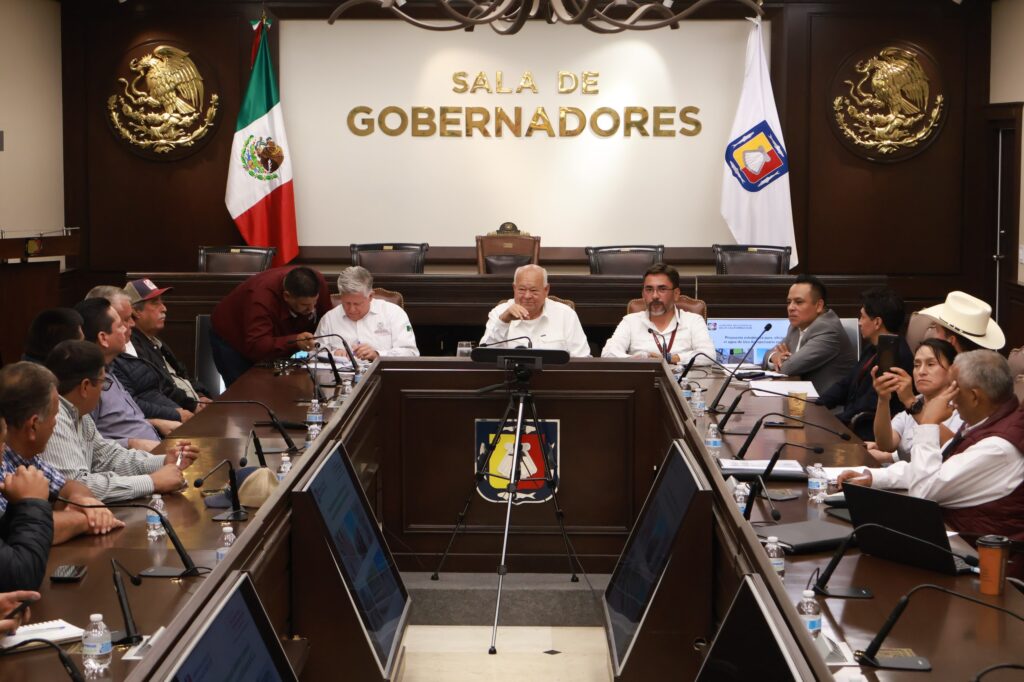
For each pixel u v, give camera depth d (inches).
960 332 189.8
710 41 377.7
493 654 154.0
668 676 119.6
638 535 140.3
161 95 374.6
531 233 385.7
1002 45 365.1
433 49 378.3
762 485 123.7
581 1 209.8
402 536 178.7
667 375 169.3
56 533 112.3
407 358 177.5
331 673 113.7
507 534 159.3
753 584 83.0
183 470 138.1
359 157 382.9
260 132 366.9
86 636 84.0
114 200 378.6
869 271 381.7
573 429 177.3
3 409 113.1
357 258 332.8
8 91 341.4
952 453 135.5
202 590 82.5
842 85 375.2
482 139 382.6
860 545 111.8
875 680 84.2
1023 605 98.3
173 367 220.1
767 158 365.1
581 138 382.3
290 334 233.0
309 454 123.1
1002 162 371.9
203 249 324.5
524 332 226.7
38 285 285.1
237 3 372.5
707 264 385.1
